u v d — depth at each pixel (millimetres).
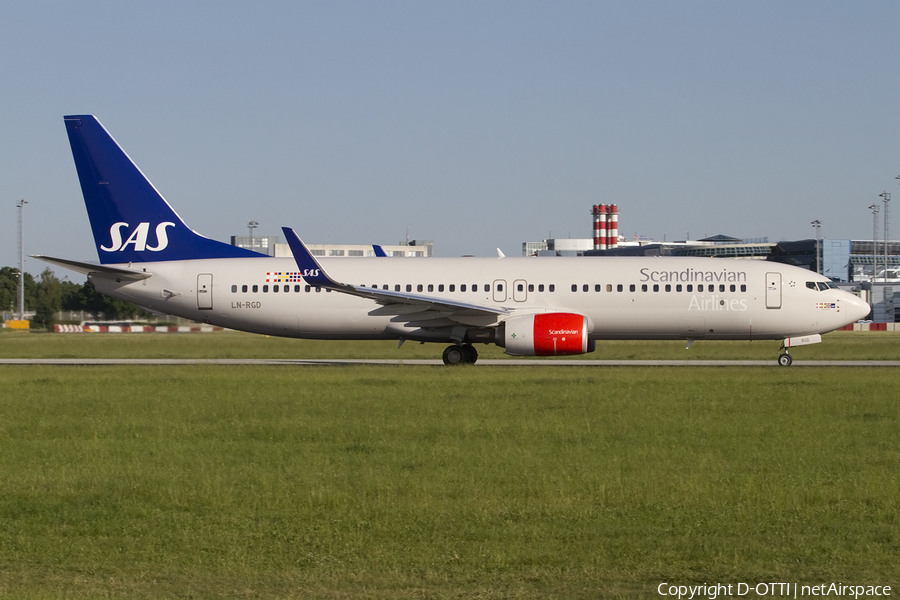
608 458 63375
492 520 47938
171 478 57719
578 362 154625
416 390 103125
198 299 149375
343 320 146375
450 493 53375
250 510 50312
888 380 113062
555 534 45438
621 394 98812
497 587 38156
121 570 40500
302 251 134500
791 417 82250
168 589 37906
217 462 62844
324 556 42219
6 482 56906
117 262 152750
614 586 38406
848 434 73312
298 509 50500
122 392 102750
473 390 103000
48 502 52156
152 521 48281
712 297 142125
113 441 71750
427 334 144250
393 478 57031
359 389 104438
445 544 43812
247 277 149000
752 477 57312
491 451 66125
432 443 69750
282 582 38781
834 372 126375
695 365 145375
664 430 75250
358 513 49406
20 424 80250
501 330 139125
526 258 149375
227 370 131625
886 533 45812
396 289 145875
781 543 44281
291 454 65562
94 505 51562
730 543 44125
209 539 44938
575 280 143875
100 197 152625
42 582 38906
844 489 53719
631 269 144250
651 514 49188
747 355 174125
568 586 38344
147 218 152875
